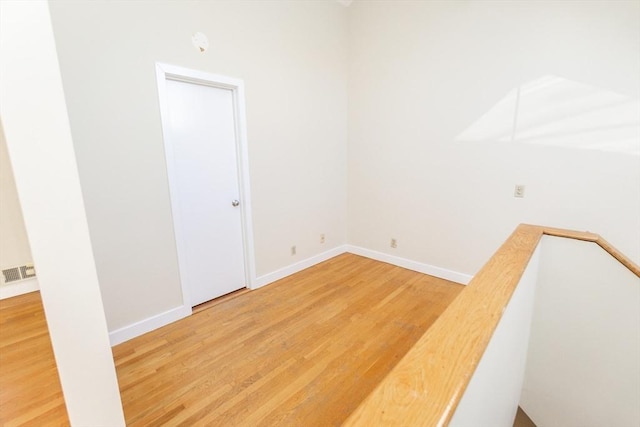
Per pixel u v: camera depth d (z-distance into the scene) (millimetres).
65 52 1689
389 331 2230
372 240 3711
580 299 1682
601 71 2082
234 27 2434
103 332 1064
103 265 1982
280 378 1771
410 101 3074
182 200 2402
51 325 962
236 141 2693
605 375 1700
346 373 1809
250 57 2584
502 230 2688
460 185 2871
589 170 2219
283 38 2818
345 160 3762
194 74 2234
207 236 2611
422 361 609
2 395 1616
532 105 2385
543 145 2381
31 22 836
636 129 2021
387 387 536
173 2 2072
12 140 839
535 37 2295
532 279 1586
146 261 2180
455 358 621
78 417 1057
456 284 2992
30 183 877
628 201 2111
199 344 2090
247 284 2977
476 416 844
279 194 3061
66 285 972
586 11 2076
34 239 901
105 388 1101
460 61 2688
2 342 2061
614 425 1733
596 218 2242
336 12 3275
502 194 2639
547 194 2418
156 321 2271
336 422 1481
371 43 3270
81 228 977
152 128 2090
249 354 1983
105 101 1865
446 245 3064
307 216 3406
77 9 1700
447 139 2883
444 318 784
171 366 1874
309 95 3166
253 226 2867
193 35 2197
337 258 3779
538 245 1635
